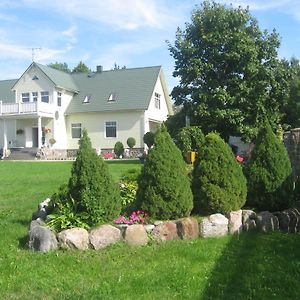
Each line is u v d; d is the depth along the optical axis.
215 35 20.91
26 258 5.29
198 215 6.59
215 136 6.69
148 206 6.24
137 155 33.66
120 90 36.44
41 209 7.12
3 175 17.56
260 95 20.52
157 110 37.44
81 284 4.40
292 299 3.94
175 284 4.32
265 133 7.13
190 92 21.67
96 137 35.94
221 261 5.08
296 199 7.07
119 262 5.08
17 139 37.53
